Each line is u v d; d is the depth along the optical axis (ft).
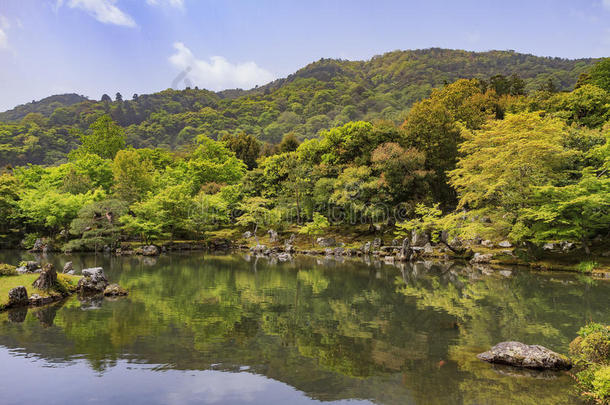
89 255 152.87
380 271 112.78
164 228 193.36
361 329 52.54
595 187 101.91
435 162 172.35
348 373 37.04
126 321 55.98
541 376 36.01
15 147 400.06
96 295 76.43
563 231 105.81
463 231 121.90
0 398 31.04
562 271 105.50
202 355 41.83
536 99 194.49
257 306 67.10
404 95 618.44
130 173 217.77
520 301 70.33
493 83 266.36
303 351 43.32
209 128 540.11
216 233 204.13
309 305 68.08
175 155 356.59
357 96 634.84
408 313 61.98
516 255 122.93
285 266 124.77
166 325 53.88
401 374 36.63
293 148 280.51
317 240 177.88
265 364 39.29
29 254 153.17
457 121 185.37
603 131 130.62
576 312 61.67
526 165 109.29
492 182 116.26
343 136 198.90
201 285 88.69
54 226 180.96
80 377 35.50
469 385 34.01
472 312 62.39
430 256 144.36
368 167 172.35
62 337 47.88
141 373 36.63
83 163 230.07
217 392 32.60
